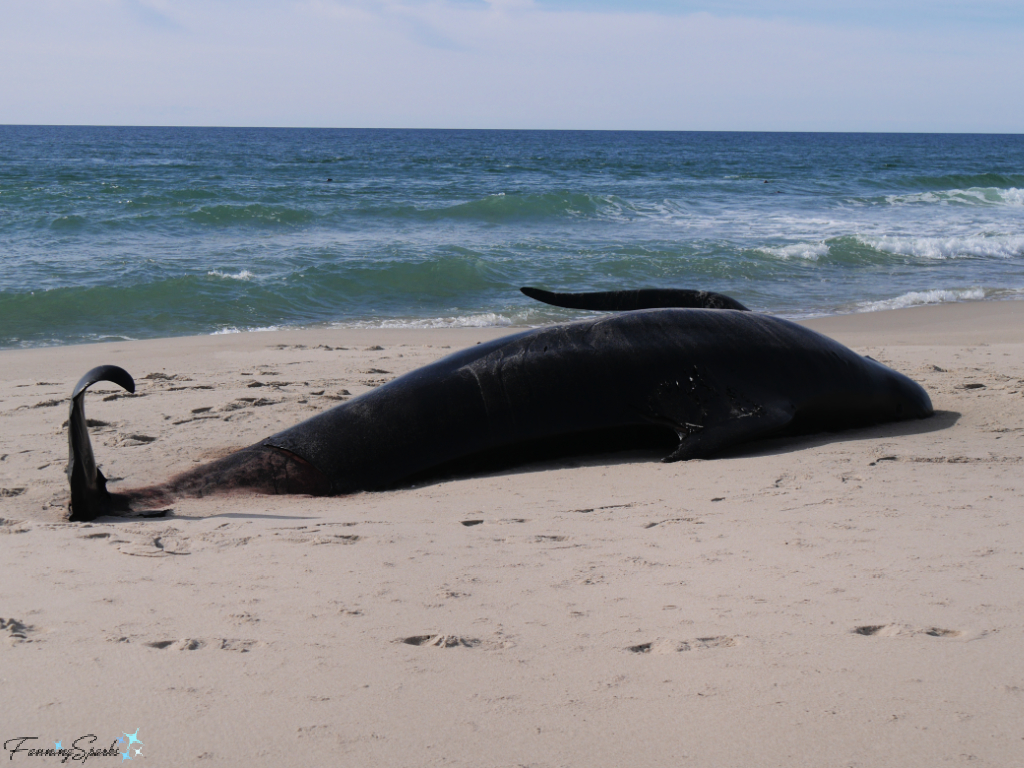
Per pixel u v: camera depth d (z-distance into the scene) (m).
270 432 6.57
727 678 2.51
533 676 2.55
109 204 25.23
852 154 85.75
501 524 4.27
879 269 18.92
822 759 2.08
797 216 28.55
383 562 3.62
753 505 4.43
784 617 2.94
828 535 3.85
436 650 2.73
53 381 8.73
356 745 2.17
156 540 4.00
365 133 198.62
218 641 2.80
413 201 29.19
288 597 3.21
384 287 15.96
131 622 2.96
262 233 22.08
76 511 4.46
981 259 20.47
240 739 2.20
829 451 5.60
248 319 13.62
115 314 13.55
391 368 9.47
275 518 4.51
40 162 49.59
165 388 8.25
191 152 68.81
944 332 12.26
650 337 5.96
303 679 2.53
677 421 5.72
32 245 18.94
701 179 44.94
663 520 4.22
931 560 3.47
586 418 5.74
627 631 2.87
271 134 167.25
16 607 3.09
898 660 2.59
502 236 22.39
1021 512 4.14
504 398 5.69
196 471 5.43
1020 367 8.98
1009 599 3.04
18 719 2.29
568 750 2.14
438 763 2.09
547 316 14.14
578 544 3.87
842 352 6.41
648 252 19.42
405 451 5.57
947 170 57.50
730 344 6.04
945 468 5.10
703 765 2.07
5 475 5.42
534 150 87.44
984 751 2.10
